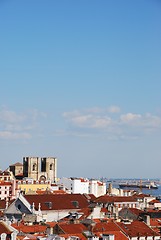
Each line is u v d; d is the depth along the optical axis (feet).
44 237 637.71
